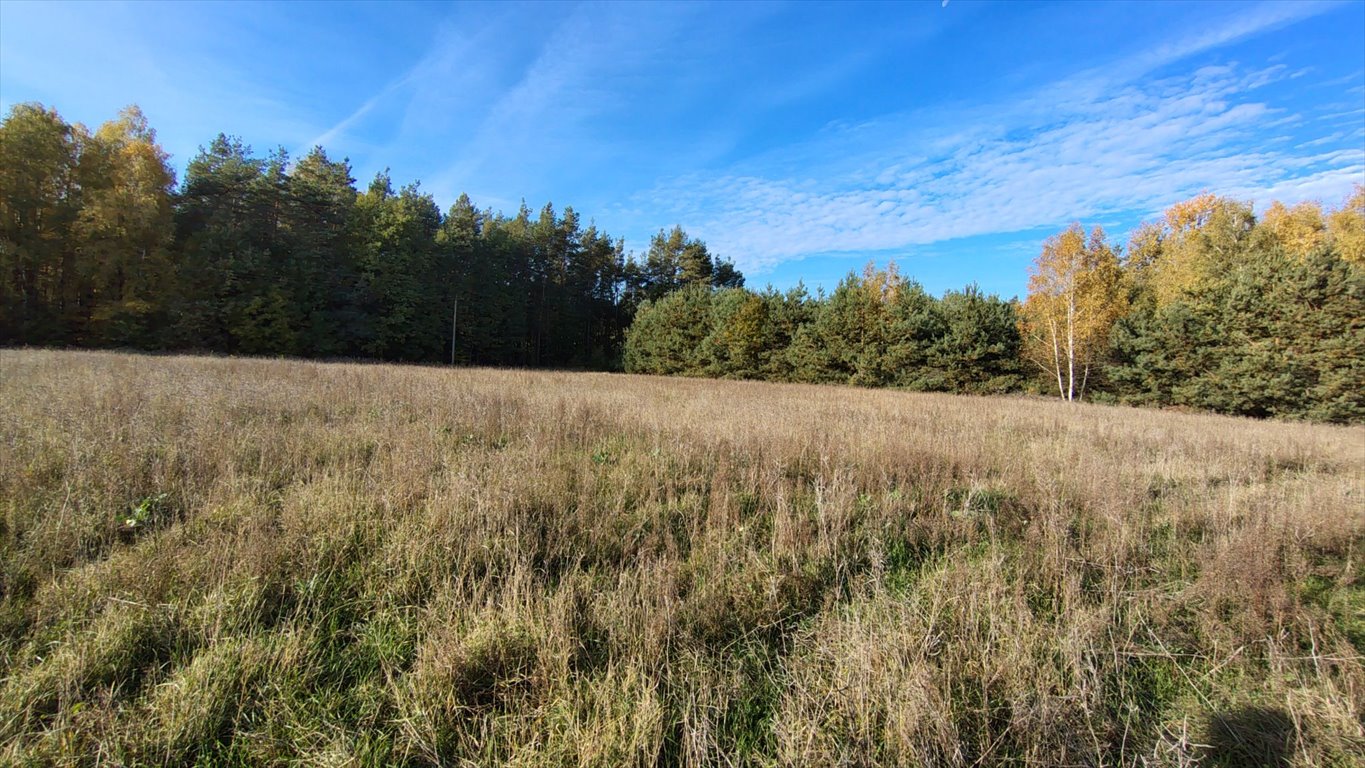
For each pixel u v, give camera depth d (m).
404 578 2.84
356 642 2.44
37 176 24.34
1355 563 3.70
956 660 2.35
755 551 3.57
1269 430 11.13
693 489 4.77
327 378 12.06
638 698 2.05
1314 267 17.09
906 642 2.35
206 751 1.80
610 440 6.63
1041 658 2.46
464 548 3.18
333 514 3.48
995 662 2.33
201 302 26.77
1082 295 22.59
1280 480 6.40
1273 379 17.22
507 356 44.09
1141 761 1.97
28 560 2.79
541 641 2.32
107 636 2.19
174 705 1.86
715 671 2.32
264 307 28.94
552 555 3.34
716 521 3.95
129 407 6.45
